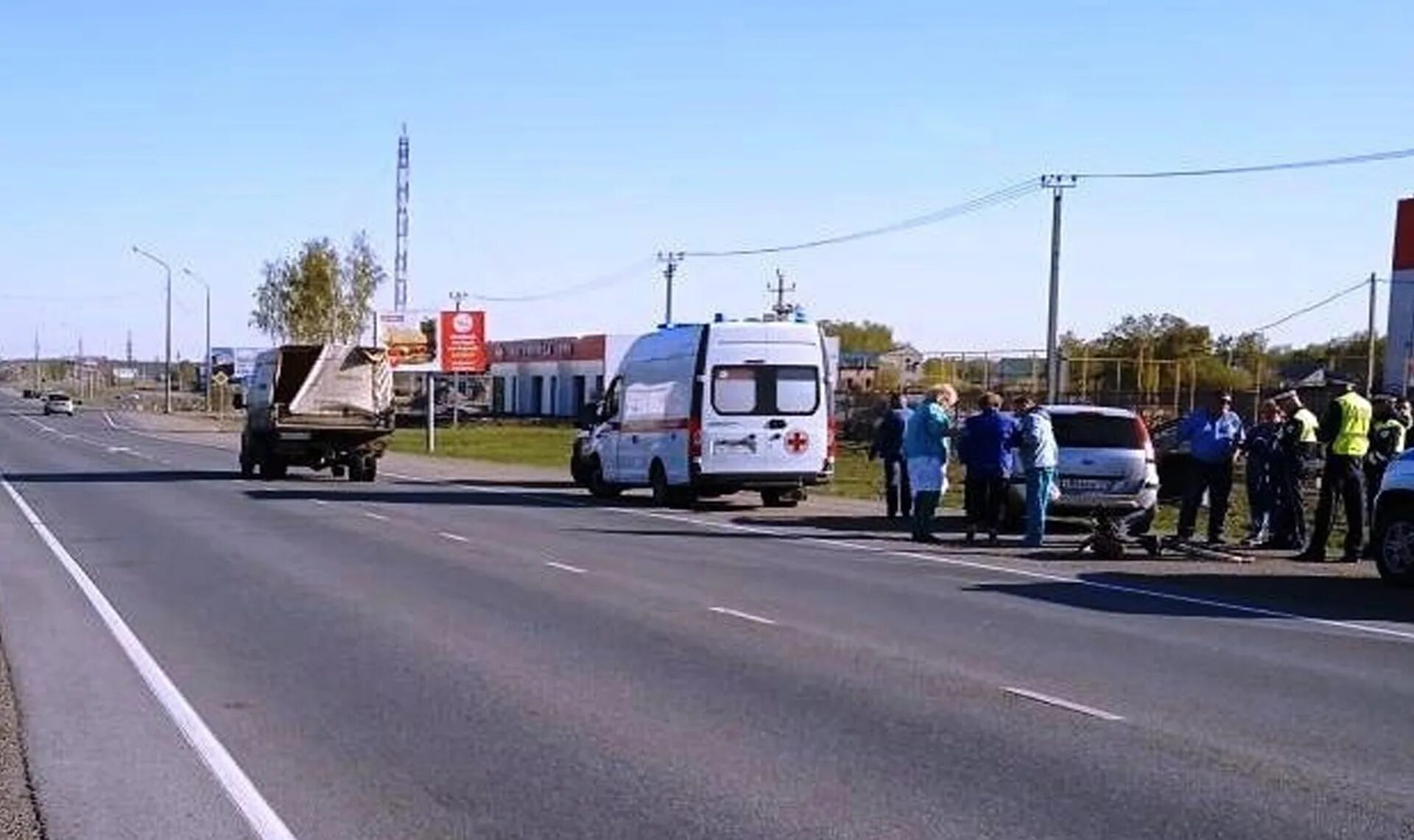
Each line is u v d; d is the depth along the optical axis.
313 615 12.98
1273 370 60.53
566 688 9.80
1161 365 53.12
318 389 34.97
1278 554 19.22
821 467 26.06
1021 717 8.98
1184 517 20.27
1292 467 19.55
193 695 9.62
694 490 26.41
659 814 6.90
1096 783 7.47
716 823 6.76
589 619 12.76
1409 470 15.96
